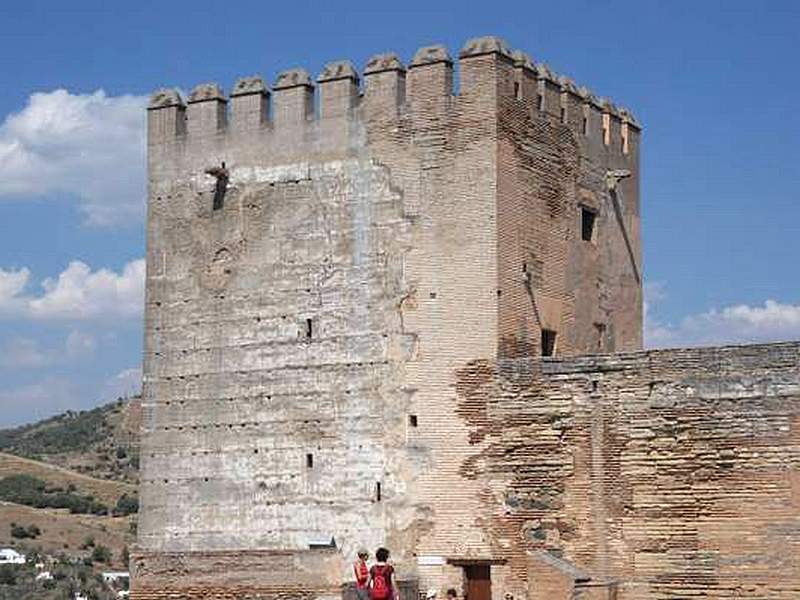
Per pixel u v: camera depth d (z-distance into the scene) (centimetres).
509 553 4047
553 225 4497
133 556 4547
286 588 4259
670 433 3866
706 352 3847
